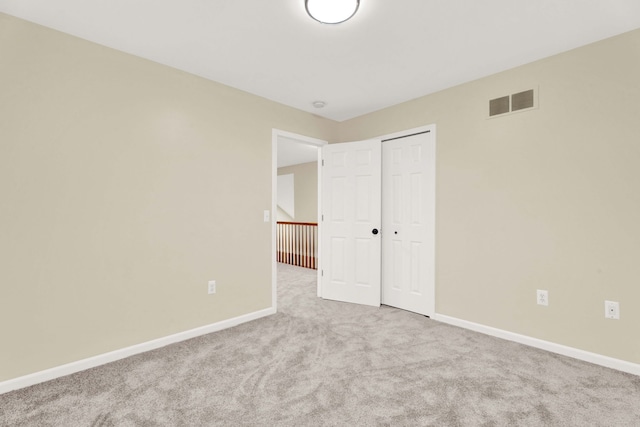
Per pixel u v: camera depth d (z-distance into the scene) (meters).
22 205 1.85
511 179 2.50
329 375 1.94
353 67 2.50
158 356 2.22
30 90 1.88
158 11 1.80
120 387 1.82
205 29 1.99
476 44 2.16
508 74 2.52
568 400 1.68
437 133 2.98
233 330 2.72
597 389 1.79
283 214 8.14
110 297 2.17
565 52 2.24
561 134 2.26
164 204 2.44
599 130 2.10
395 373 1.97
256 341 2.47
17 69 1.84
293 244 6.61
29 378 1.84
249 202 2.99
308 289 4.24
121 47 2.20
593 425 1.48
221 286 2.78
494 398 1.70
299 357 2.19
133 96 2.29
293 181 7.67
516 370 2.01
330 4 1.71
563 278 2.25
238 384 1.84
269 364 2.09
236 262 2.89
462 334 2.61
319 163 3.80
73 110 2.03
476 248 2.71
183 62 2.42
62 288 1.98
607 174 2.07
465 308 2.78
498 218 2.57
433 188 2.99
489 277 2.63
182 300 2.53
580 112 2.18
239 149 2.92
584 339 2.16
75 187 2.03
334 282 3.67
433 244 2.99
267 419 1.53
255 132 3.04
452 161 2.87
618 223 2.03
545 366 2.06
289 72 2.59
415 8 1.77
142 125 2.33
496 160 2.58
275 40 2.11
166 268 2.44
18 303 1.83
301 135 3.48
